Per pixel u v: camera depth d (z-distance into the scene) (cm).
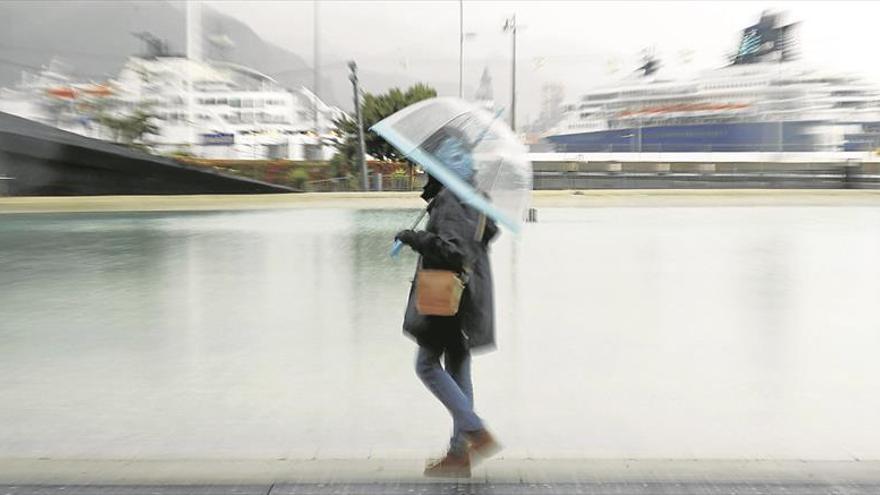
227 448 383
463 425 325
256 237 1523
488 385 504
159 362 564
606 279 984
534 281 969
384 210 2411
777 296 852
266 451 379
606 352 598
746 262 1142
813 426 422
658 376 528
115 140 4291
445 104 335
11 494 313
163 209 2442
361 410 448
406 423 424
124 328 682
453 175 309
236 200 2966
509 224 306
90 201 2825
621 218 2042
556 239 1481
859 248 1315
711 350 604
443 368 351
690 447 388
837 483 330
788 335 656
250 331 670
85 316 738
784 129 6394
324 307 782
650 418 436
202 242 1428
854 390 493
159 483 326
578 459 363
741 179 4272
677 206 2597
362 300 822
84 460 359
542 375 530
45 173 3366
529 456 373
